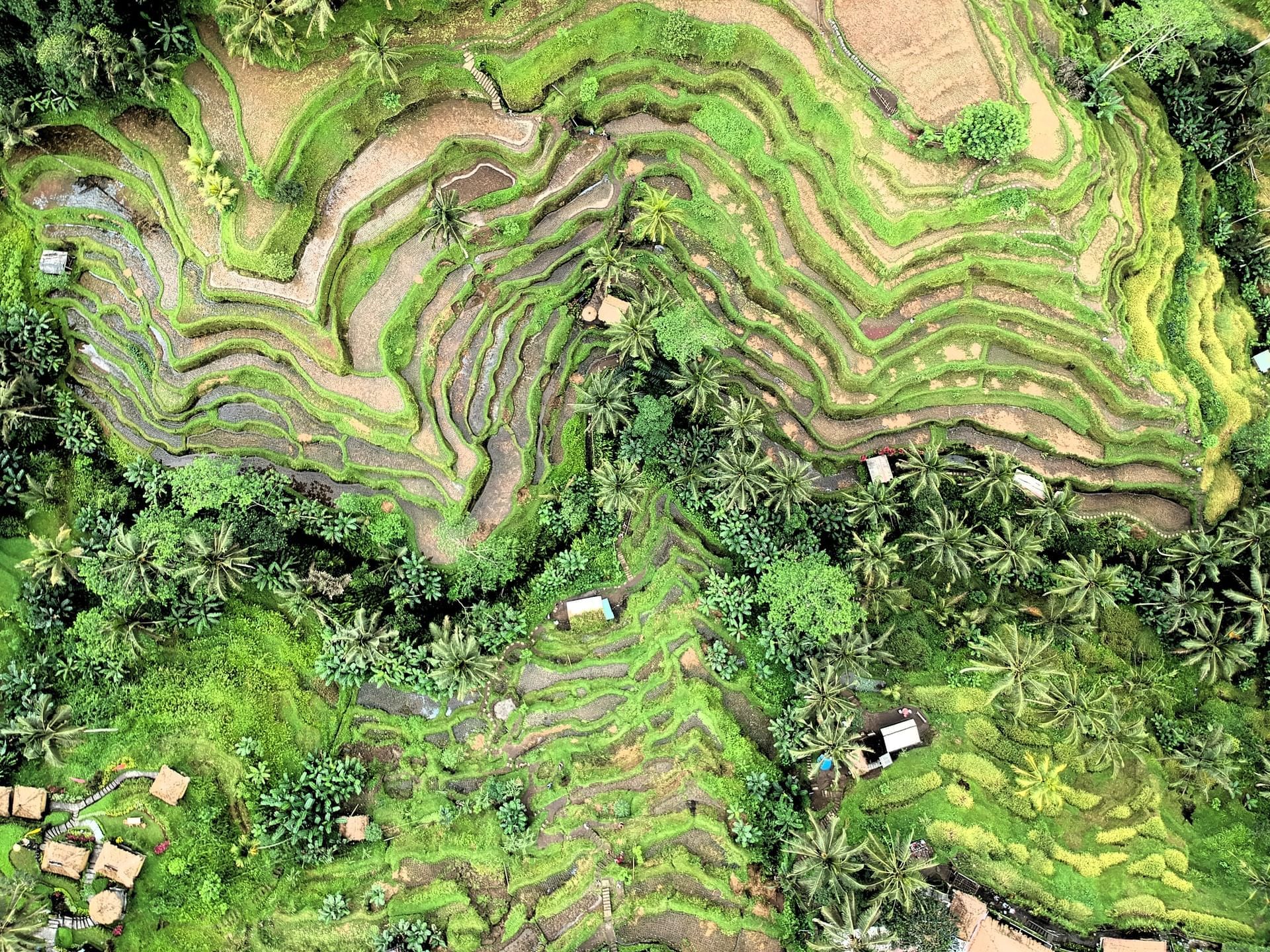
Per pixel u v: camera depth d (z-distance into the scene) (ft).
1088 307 110.83
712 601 112.78
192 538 100.83
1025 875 102.42
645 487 112.27
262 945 102.17
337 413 112.16
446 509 111.86
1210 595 106.83
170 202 110.11
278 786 104.42
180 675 108.06
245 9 98.63
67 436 112.57
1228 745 102.12
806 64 111.04
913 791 106.63
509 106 112.57
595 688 111.75
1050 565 112.88
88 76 99.91
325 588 108.88
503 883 104.99
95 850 101.86
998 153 104.99
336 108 107.45
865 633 105.19
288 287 110.63
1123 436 112.68
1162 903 100.58
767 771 106.52
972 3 109.29
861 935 89.97
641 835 105.40
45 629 107.45
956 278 112.27
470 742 110.01
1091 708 99.25
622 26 112.78
